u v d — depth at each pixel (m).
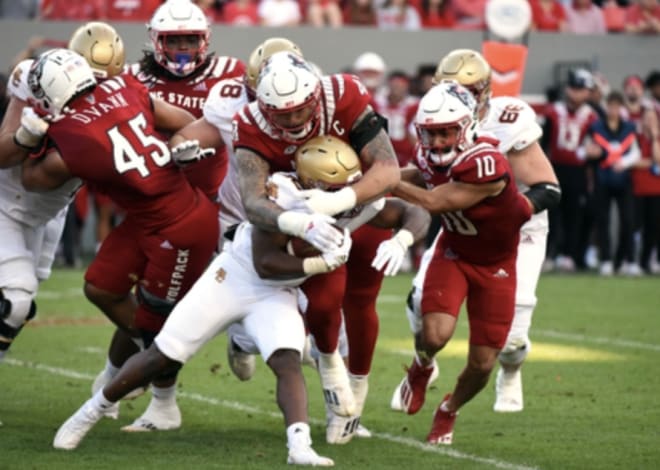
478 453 20.89
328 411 21.50
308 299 20.31
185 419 23.61
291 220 18.75
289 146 19.62
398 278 48.97
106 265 22.00
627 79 50.91
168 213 21.34
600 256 51.34
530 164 22.91
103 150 20.86
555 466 19.95
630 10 56.72
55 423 22.80
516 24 42.56
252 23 53.47
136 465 19.56
